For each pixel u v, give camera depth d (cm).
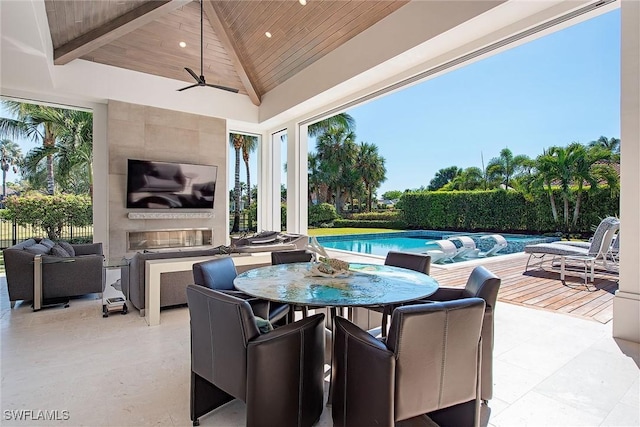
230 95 772
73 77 600
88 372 231
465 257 842
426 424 179
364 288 203
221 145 765
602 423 177
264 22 601
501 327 320
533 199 1087
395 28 459
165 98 693
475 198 1179
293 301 176
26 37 394
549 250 534
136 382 218
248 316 153
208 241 754
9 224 848
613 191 970
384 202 1588
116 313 365
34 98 596
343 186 1611
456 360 154
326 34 556
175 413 185
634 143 284
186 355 260
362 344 153
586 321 337
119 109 644
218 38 680
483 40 407
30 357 254
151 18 518
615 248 564
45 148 1018
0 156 1022
